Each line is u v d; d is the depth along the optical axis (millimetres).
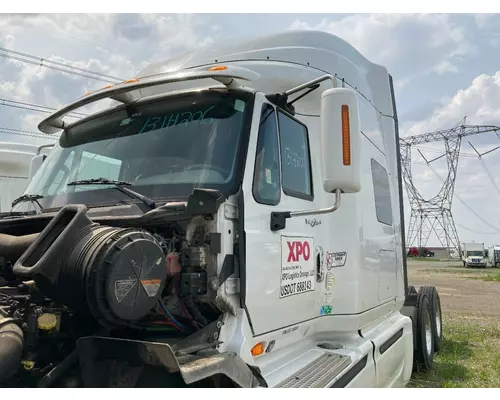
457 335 9430
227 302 2691
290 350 3646
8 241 2752
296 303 3451
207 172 2998
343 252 4250
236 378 2404
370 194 4949
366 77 5457
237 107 3172
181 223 2711
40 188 3721
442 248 76188
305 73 4020
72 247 2264
